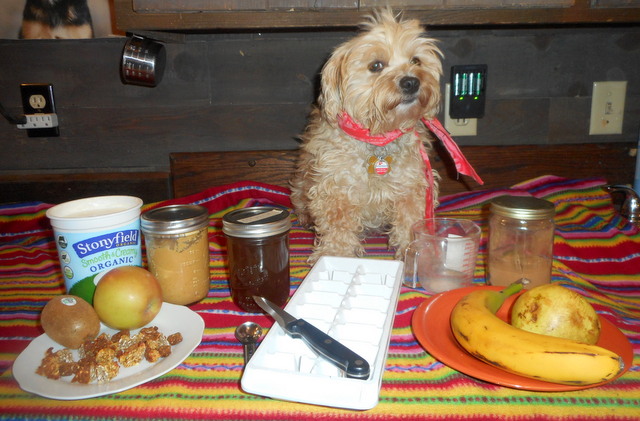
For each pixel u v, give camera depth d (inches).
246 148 76.0
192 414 27.6
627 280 48.8
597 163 75.1
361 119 55.5
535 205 40.3
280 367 28.6
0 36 70.0
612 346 30.8
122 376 30.1
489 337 28.5
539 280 42.4
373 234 67.8
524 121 75.4
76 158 76.0
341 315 35.1
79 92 73.4
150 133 75.6
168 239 39.0
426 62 57.6
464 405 27.9
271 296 39.3
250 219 38.9
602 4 57.1
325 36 71.9
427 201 56.9
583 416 26.7
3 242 63.4
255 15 56.4
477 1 56.9
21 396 29.6
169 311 37.9
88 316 33.7
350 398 25.3
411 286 45.6
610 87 73.7
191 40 71.9
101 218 36.9
